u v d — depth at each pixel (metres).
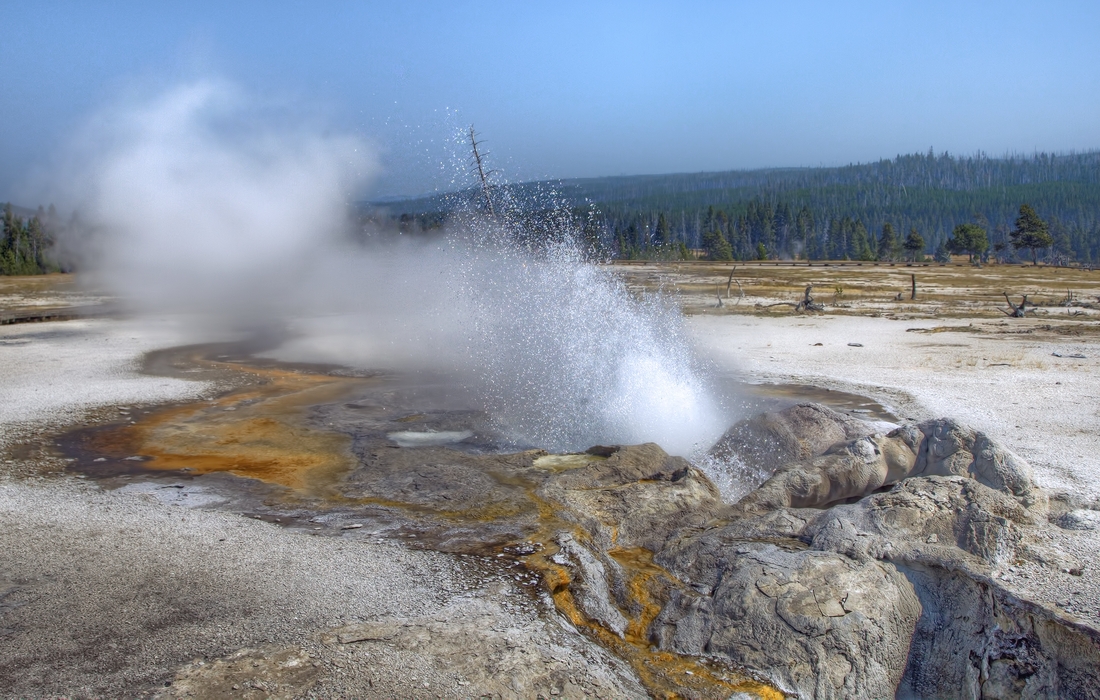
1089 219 197.12
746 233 140.75
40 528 10.59
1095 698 6.79
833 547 8.83
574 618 8.48
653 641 8.16
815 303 42.94
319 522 11.09
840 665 7.31
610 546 10.30
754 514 10.55
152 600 8.41
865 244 142.75
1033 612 7.42
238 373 22.97
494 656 7.27
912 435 11.83
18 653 7.32
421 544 10.27
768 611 7.82
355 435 15.93
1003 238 174.00
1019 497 10.29
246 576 9.06
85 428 16.33
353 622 7.95
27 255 72.62
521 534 10.62
